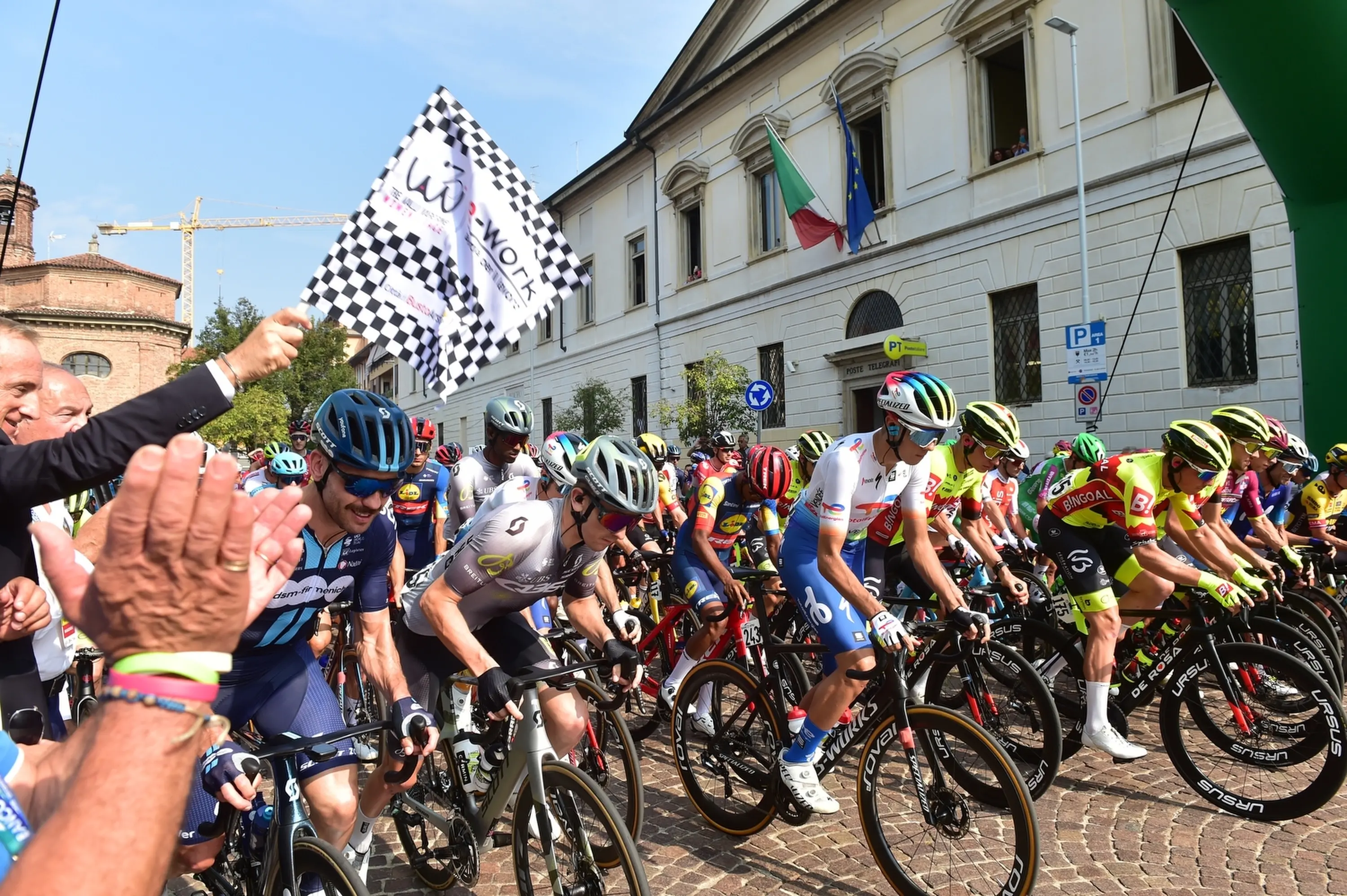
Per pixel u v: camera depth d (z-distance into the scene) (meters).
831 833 3.31
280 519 0.98
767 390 12.31
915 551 3.13
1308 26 5.23
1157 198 10.45
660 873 3.01
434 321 3.12
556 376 25.75
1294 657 3.26
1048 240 11.74
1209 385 10.02
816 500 3.18
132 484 0.65
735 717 3.35
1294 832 3.19
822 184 15.71
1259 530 5.21
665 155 20.39
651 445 6.77
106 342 34.25
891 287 14.27
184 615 0.68
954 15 12.88
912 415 2.85
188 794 0.69
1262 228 9.46
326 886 1.87
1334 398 6.27
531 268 3.31
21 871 0.64
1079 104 11.37
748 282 17.72
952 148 13.19
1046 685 3.38
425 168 3.15
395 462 1.99
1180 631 3.71
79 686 3.22
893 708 2.74
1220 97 9.84
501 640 2.84
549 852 2.36
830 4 14.95
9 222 3.31
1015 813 2.44
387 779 2.16
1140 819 3.34
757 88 17.23
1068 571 3.86
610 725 3.76
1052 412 11.70
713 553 4.05
